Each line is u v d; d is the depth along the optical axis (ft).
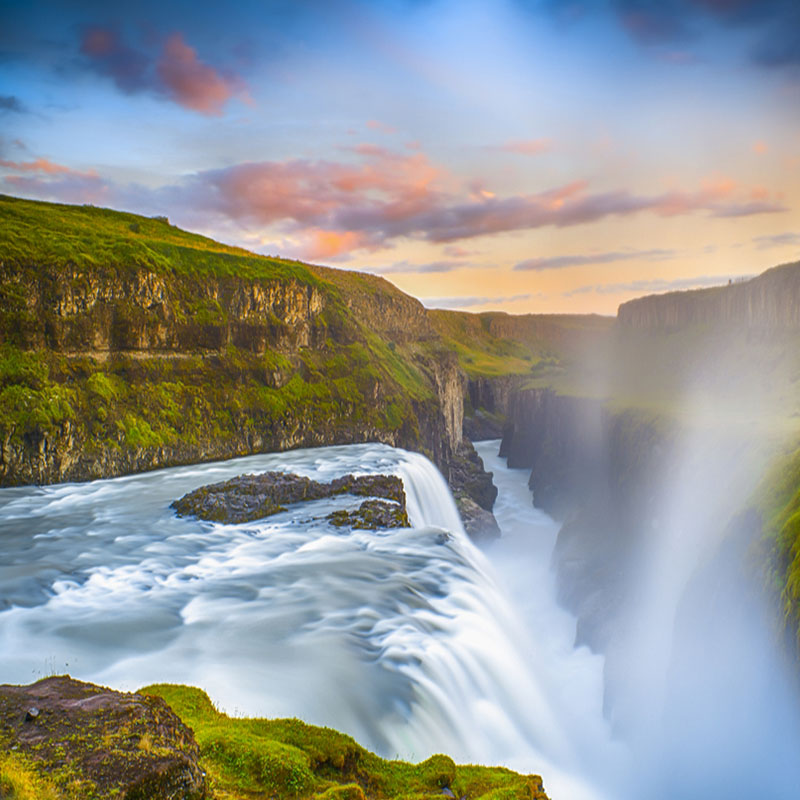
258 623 100.63
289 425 299.99
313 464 257.34
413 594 116.98
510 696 98.94
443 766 63.72
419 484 250.57
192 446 257.34
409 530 158.61
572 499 319.68
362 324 450.71
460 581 126.62
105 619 101.14
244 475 188.55
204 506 168.55
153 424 248.32
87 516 168.66
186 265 296.51
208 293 296.71
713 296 408.05
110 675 81.87
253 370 303.07
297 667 85.61
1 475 201.16
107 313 247.09
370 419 338.54
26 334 220.64
